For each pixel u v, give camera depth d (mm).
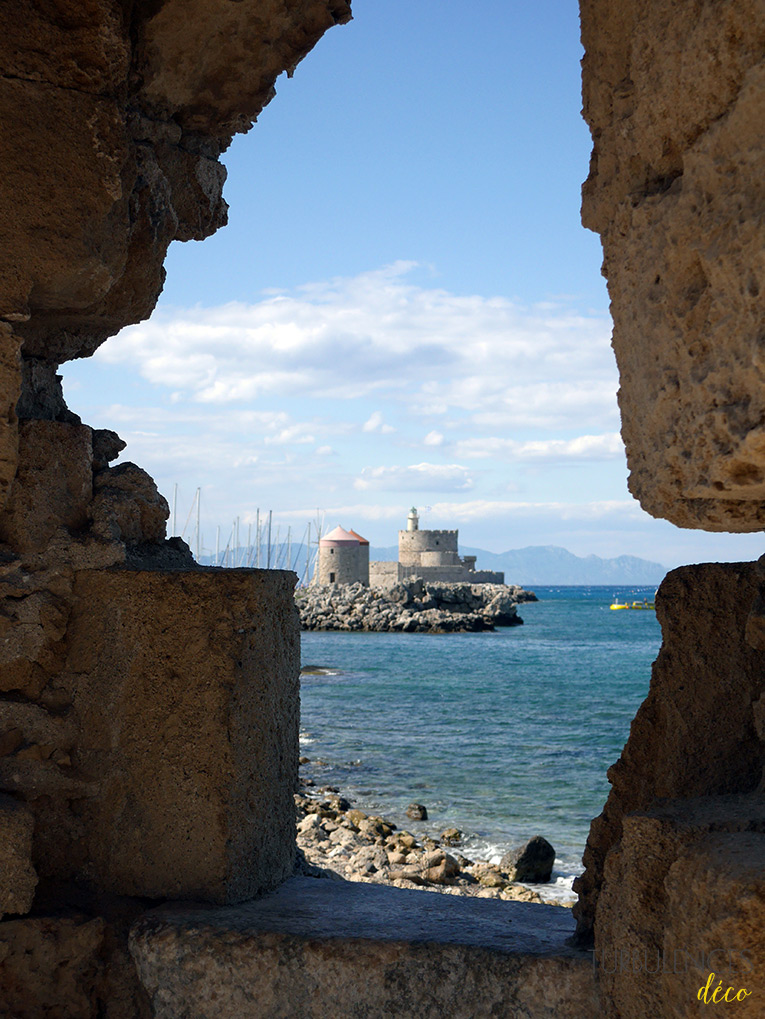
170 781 2898
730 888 1719
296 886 3139
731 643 2408
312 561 93500
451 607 76312
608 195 2273
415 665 43469
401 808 13766
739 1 1731
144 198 3305
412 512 86438
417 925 2695
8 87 2678
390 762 18125
